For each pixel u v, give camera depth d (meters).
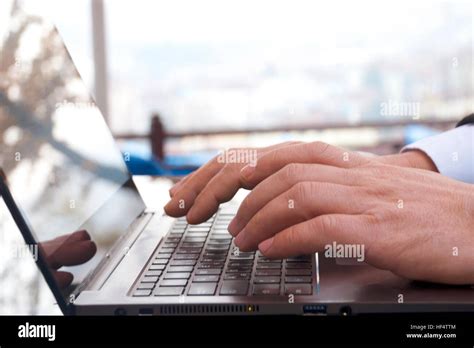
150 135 2.72
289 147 0.49
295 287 0.38
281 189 0.43
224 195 0.52
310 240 0.39
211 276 0.41
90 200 0.50
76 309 0.37
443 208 0.41
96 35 2.89
